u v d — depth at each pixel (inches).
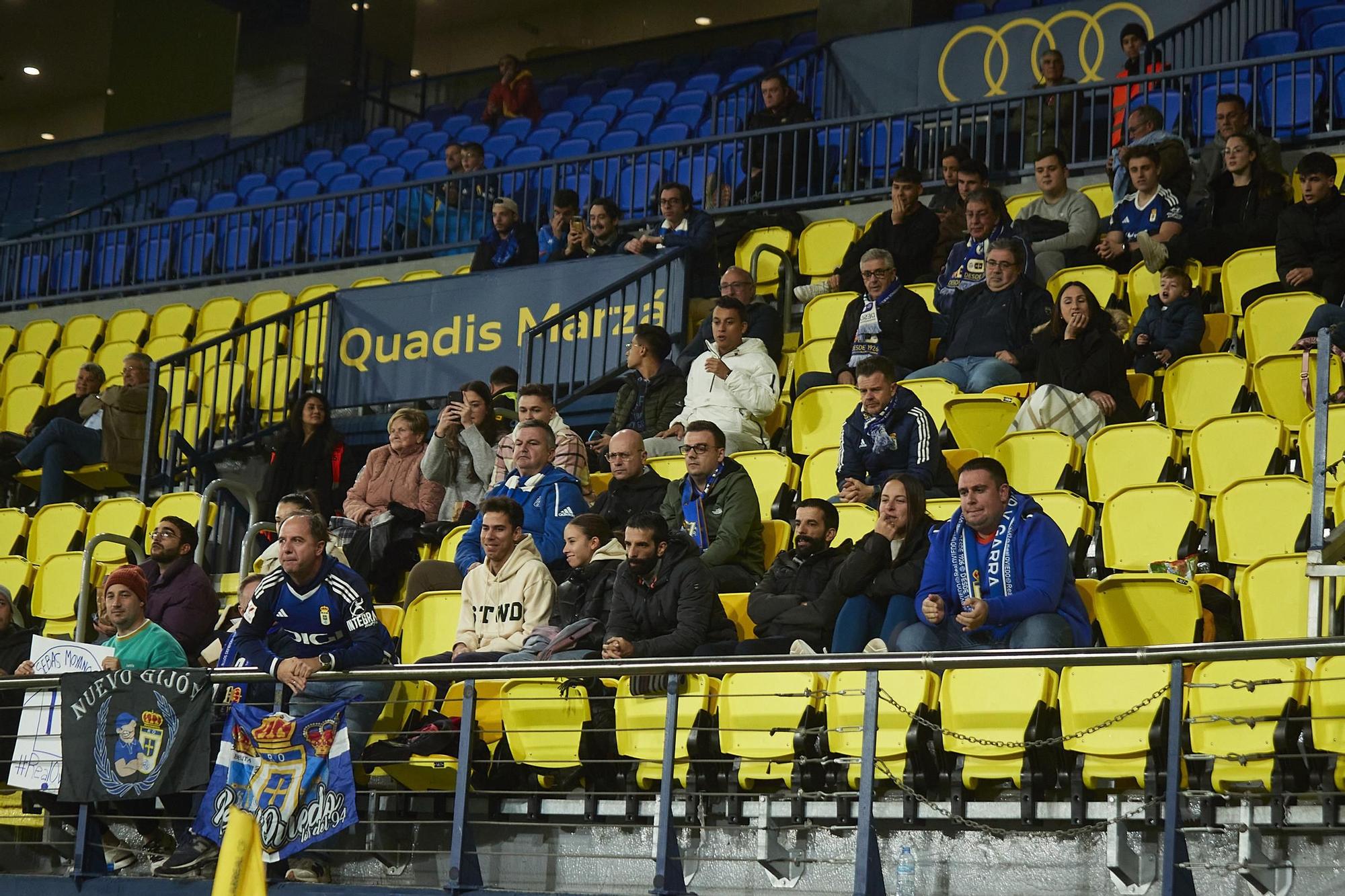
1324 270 350.9
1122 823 211.9
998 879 225.5
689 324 426.6
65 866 295.6
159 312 555.8
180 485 445.7
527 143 694.5
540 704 255.3
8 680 269.6
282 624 252.7
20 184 902.4
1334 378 315.0
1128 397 332.5
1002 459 319.6
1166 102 457.7
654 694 247.6
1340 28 490.6
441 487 360.5
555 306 439.8
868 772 207.0
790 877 238.4
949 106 467.5
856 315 373.1
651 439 364.5
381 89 838.5
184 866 257.4
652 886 237.8
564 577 311.0
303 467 400.5
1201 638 244.2
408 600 315.6
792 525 313.0
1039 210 406.6
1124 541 292.0
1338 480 286.5
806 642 257.9
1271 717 207.8
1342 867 206.5
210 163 761.0
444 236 546.9
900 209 415.8
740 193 505.7
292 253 607.8
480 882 233.1
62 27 954.1
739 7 839.1
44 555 425.4
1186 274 370.9
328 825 240.5
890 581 254.7
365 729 258.2
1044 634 229.8
